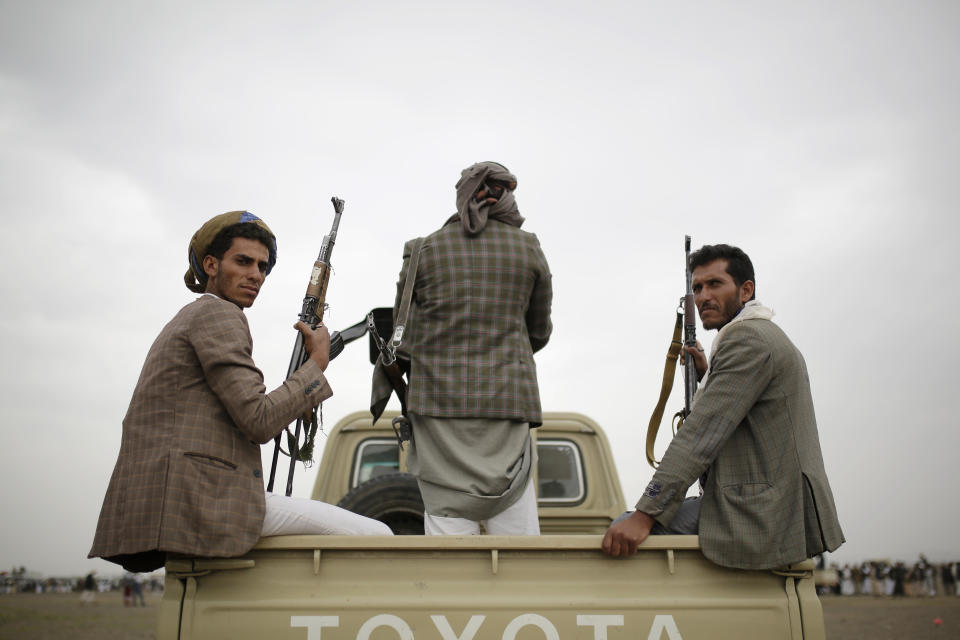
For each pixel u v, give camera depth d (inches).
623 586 85.0
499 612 82.8
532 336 122.9
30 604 1542.8
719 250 112.6
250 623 82.2
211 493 84.5
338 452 205.5
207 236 100.0
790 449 91.3
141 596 1518.2
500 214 116.0
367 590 83.4
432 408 105.3
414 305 114.9
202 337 88.3
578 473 209.9
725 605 84.5
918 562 1632.6
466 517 103.0
